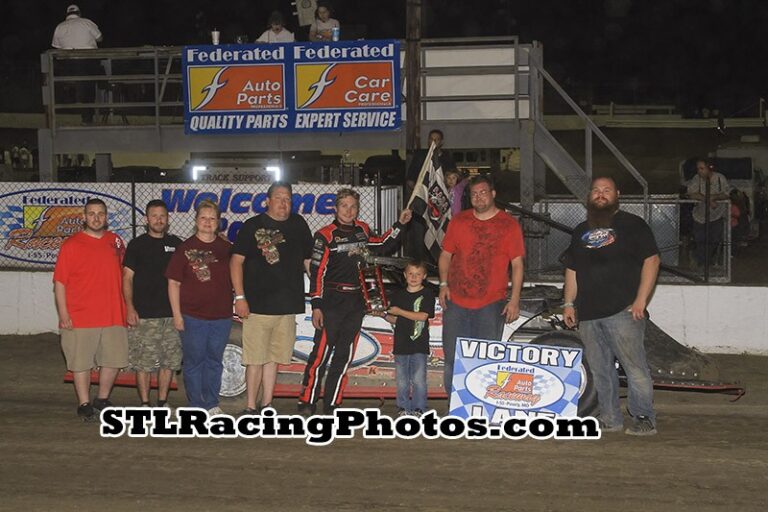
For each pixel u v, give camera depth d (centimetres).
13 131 2964
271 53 1552
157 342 873
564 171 1508
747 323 1193
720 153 2448
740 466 722
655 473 707
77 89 1662
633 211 1555
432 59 1546
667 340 906
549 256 1517
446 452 761
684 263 1694
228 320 845
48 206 1398
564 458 743
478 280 816
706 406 932
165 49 1602
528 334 864
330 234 843
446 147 1538
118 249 866
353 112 1538
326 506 643
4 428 834
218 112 1574
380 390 877
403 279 930
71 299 849
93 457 750
